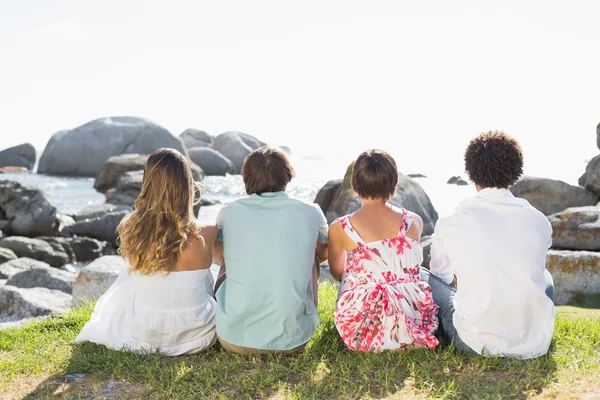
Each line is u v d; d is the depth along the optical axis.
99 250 13.70
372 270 3.53
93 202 22.45
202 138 44.19
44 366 3.55
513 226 3.29
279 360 3.53
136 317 3.63
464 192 23.59
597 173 9.71
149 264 3.51
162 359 3.58
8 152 38.47
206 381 3.23
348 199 10.05
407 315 3.48
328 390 3.14
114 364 3.48
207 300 3.77
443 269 3.74
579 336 3.83
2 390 3.22
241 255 3.55
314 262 3.93
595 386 3.04
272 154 3.75
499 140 3.36
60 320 4.59
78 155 34.56
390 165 3.57
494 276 3.27
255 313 3.53
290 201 3.64
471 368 3.28
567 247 6.56
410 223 3.59
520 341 3.38
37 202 15.41
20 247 12.30
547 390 3.02
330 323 4.12
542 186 9.90
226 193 25.19
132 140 35.25
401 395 3.02
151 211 3.52
